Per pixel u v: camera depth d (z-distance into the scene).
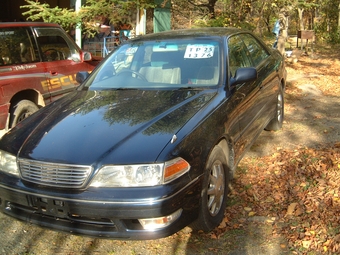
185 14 13.75
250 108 4.68
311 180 4.59
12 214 3.42
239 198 4.29
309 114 7.30
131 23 13.70
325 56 16.53
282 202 4.17
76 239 3.69
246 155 5.44
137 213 2.96
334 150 5.36
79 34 11.05
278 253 3.34
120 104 3.92
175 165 3.09
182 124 3.42
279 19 12.04
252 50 5.56
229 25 10.70
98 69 4.96
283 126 6.62
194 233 3.67
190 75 4.40
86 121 3.60
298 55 15.78
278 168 4.95
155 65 4.64
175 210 3.04
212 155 3.54
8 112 5.84
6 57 5.94
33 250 3.53
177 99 3.96
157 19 14.43
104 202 2.97
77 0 10.89
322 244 3.39
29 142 3.44
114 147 3.15
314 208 3.97
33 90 6.27
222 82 4.25
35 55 6.40
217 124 3.69
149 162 3.01
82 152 3.14
